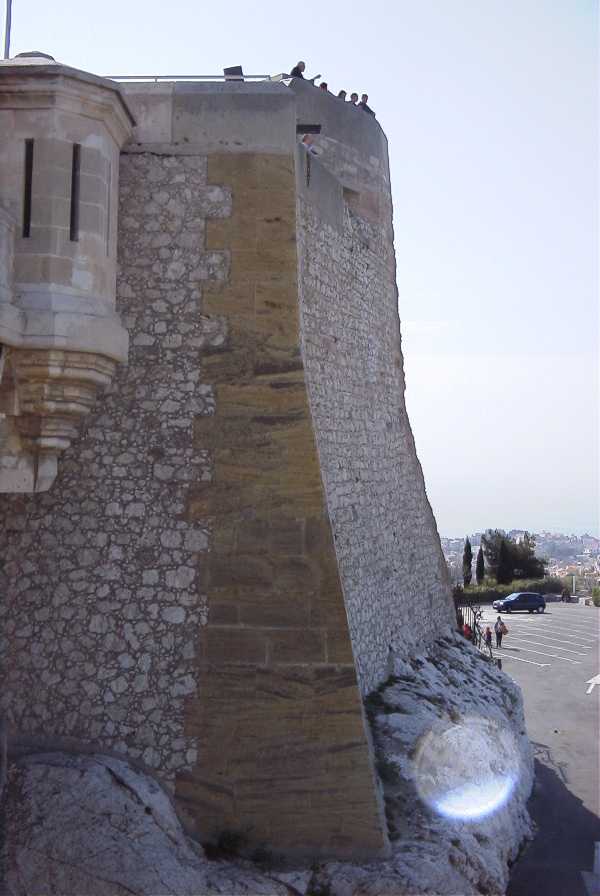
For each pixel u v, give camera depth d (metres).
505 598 46.53
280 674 8.44
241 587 8.58
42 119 7.57
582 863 10.84
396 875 7.73
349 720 8.34
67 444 8.31
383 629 12.38
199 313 8.92
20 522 8.82
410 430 15.83
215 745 8.38
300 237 10.66
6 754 7.97
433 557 16.36
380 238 14.28
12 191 7.52
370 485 12.76
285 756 8.32
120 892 7.02
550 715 20.16
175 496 8.73
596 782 14.46
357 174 13.64
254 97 9.12
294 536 8.62
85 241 7.68
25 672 8.60
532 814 12.72
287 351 8.88
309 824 8.20
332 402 11.39
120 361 8.17
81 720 8.49
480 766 10.95
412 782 9.41
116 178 8.42
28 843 7.29
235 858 8.08
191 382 8.86
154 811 7.89
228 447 8.77
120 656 8.55
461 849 8.62
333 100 13.35
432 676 12.96
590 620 40.78
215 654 8.50
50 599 8.68
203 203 9.03
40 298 7.45
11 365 7.57
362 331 13.05
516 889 10.02
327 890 7.61
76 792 7.70
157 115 9.08
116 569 8.66
